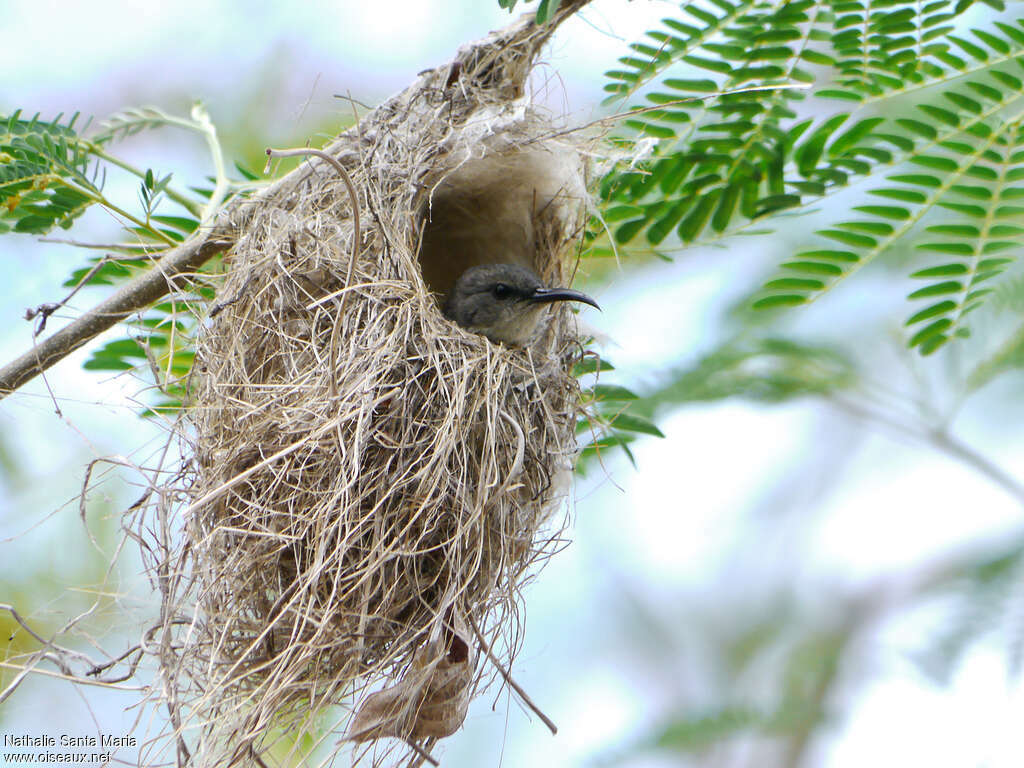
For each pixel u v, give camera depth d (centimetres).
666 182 776
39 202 745
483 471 702
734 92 708
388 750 680
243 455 696
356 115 795
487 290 870
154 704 664
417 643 690
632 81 735
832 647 1397
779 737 1172
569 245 887
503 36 773
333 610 641
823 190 760
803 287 798
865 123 747
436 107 777
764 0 710
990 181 734
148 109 895
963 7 697
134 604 769
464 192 901
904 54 718
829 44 722
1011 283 928
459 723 685
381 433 689
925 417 995
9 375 734
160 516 693
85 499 750
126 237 894
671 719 1175
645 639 1603
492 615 722
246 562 682
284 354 731
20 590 896
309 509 676
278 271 748
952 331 790
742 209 788
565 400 815
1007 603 944
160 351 819
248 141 1196
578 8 706
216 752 663
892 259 1003
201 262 764
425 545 694
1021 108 722
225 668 673
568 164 821
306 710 691
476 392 732
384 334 723
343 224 767
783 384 992
